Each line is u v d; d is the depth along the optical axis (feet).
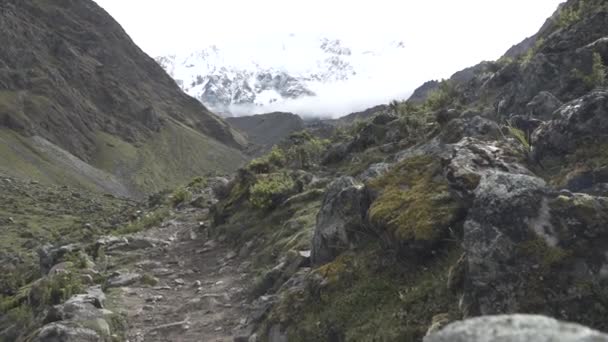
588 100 34.04
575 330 11.24
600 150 31.65
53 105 622.54
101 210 256.52
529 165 34.27
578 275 21.17
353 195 37.91
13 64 646.74
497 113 68.18
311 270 38.37
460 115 72.02
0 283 82.99
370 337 26.73
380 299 29.12
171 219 104.27
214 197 119.24
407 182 34.60
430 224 28.94
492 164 32.55
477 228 23.70
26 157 488.44
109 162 625.00
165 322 46.91
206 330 43.80
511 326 11.74
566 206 22.57
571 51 61.21
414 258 29.32
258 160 104.42
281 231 63.05
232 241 73.51
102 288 58.44
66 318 43.39
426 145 58.29
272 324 33.71
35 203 261.24
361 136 97.45
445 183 32.17
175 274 63.52
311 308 32.19
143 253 75.46
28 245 164.25
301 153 104.01
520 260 22.12
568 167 32.22
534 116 53.11
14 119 543.80
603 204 22.52
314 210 66.95
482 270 22.70
